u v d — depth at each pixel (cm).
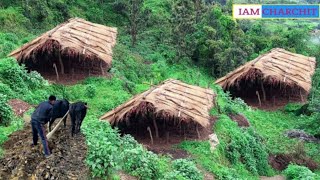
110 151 1210
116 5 4294
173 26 3647
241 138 2139
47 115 1184
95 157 1178
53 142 1241
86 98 2270
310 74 2861
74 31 2519
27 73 2217
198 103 2006
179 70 3447
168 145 1906
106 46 2561
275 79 2650
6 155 1214
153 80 3098
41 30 3291
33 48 2302
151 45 3828
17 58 2327
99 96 2317
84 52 2366
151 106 1848
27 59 2331
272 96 2889
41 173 1117
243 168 2011
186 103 1948
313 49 4216
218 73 3684
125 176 1315
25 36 2997
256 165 2141
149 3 4709
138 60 3397
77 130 1295
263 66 2698
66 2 3894
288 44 4109
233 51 3600
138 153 1387
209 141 1962
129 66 3147
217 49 3622
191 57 3762
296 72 2748
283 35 4197
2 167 1169
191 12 3719
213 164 1802
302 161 2288
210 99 2169
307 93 2861
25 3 3397
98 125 1605
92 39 2530
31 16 3375
